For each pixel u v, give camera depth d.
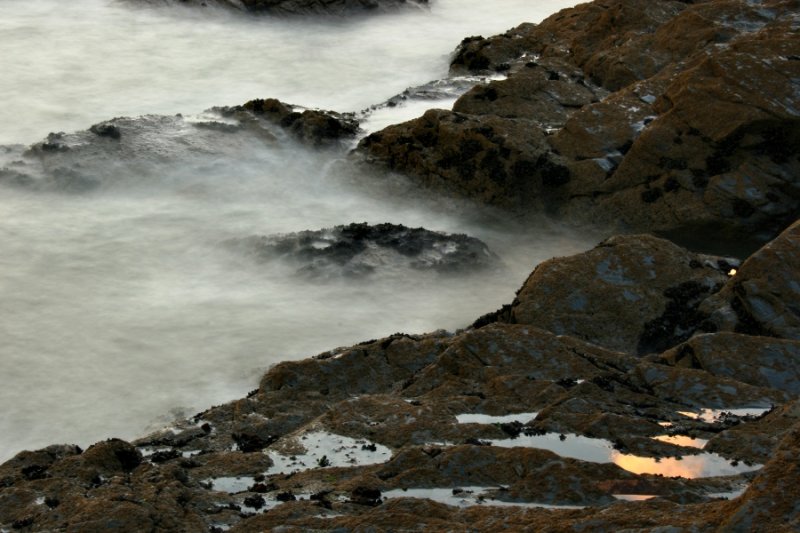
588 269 24.56
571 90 37.34
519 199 33.22
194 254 30.89
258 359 25.91
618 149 33.00
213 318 27.59
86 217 32.69
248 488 16.06
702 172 31.47
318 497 15.03
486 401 18.73
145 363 25.72
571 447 16.55
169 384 24.95
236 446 18.58
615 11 41.34
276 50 49.81
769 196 30.83
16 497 15.31
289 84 46.31
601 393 18.98
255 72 47.34
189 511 14.65
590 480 14.76
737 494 14.45
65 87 44.72
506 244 32.59
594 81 39.00
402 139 34.91
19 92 43.94
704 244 31.80
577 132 33.44
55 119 41.66
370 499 14.85
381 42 51.50
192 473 16.66
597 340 23.59
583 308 23.97
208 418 19.91
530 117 36.06
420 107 40.38
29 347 26.23
